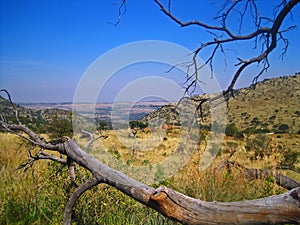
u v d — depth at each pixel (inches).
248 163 246.4
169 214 122.2
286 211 114.3
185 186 181.2
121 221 161.8
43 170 206.7
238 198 186.9
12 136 366.6
